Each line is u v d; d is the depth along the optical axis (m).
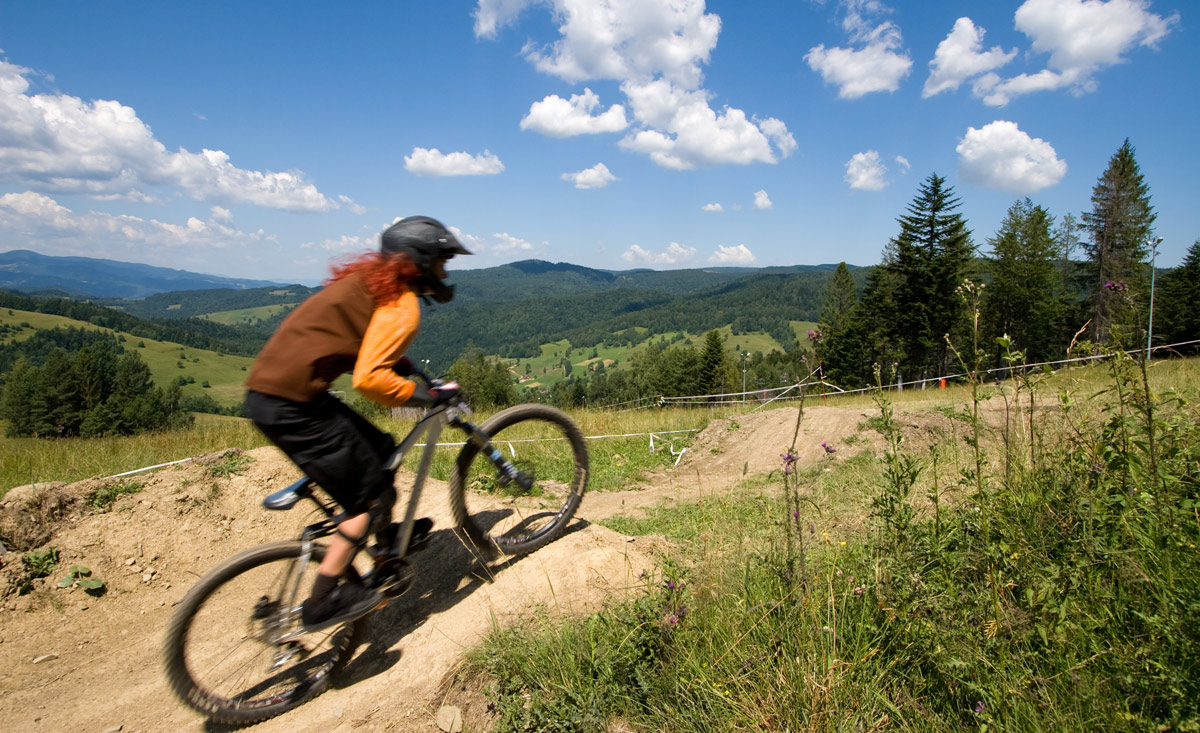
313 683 2.97
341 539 2.72
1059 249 45.59
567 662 2.66
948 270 39.72
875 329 45.44
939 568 2.64
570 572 3.34
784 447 9.52
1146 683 1.96
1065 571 2.46
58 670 3.56
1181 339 33.00
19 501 4.53
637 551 3.62
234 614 2.78
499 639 2.84
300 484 2.72
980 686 2.16
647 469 10.06
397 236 2.64
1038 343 42.66
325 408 2.54
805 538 3.52
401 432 10.45
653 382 75.25
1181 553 2.25
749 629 2.58
